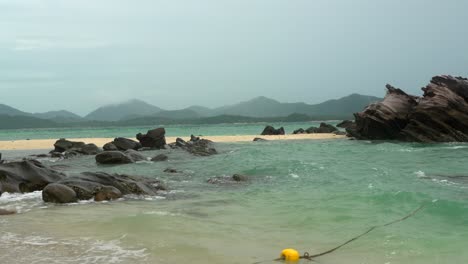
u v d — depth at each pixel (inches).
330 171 918.4
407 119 2001.7
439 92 1895.9
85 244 372.8
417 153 1353.3
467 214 485.1
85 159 1366.9
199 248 363.9
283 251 339.3
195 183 804.6
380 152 1401.3
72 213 513.7
